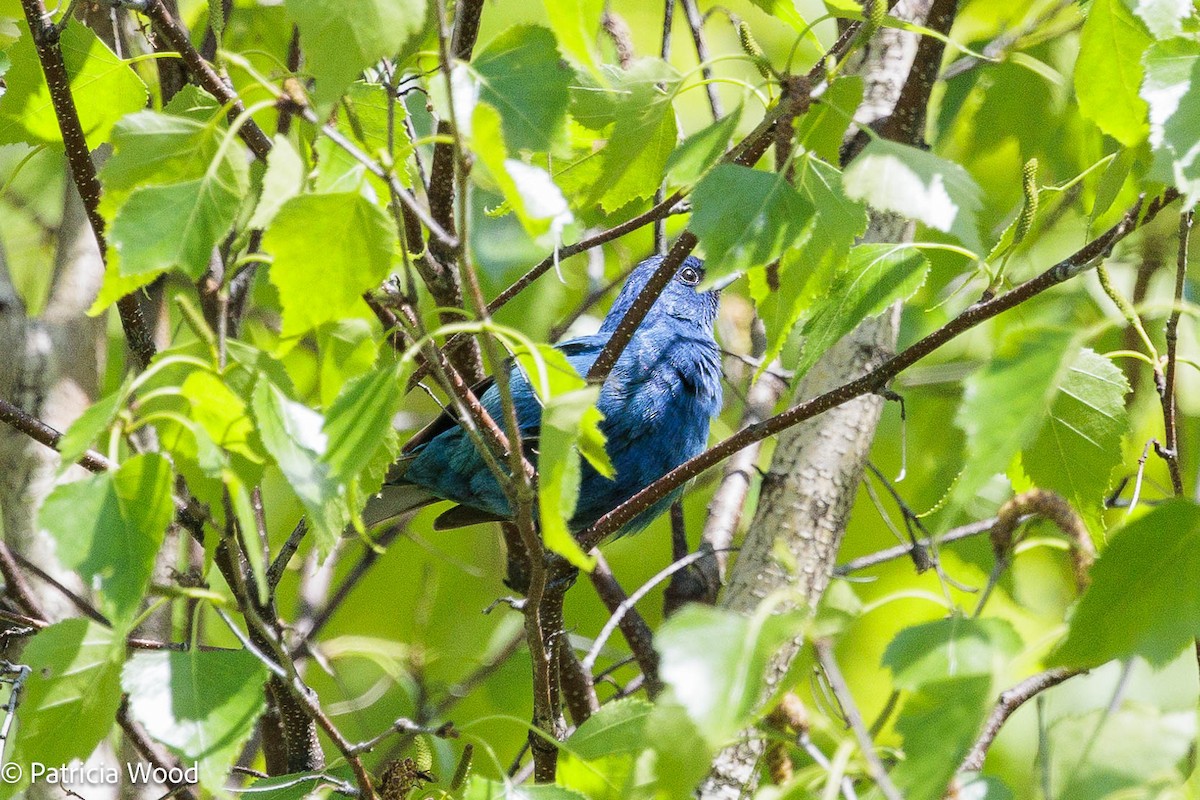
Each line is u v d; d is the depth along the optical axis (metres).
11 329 10.75
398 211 5.09
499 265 11.45
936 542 5.05
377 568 14.54
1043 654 4.98
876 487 13.56
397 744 10.68
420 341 5.04
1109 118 6.18
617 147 7.09
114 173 5.47
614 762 6.55
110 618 4.56
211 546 6.06
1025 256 10.19
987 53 11.94
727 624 4.48
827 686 8.70
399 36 4.79
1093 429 7.27
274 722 9.55
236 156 5.44
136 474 4.68
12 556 9.20
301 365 11.27
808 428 9.56
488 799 6.02
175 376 5.90
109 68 7.62
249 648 5.43
